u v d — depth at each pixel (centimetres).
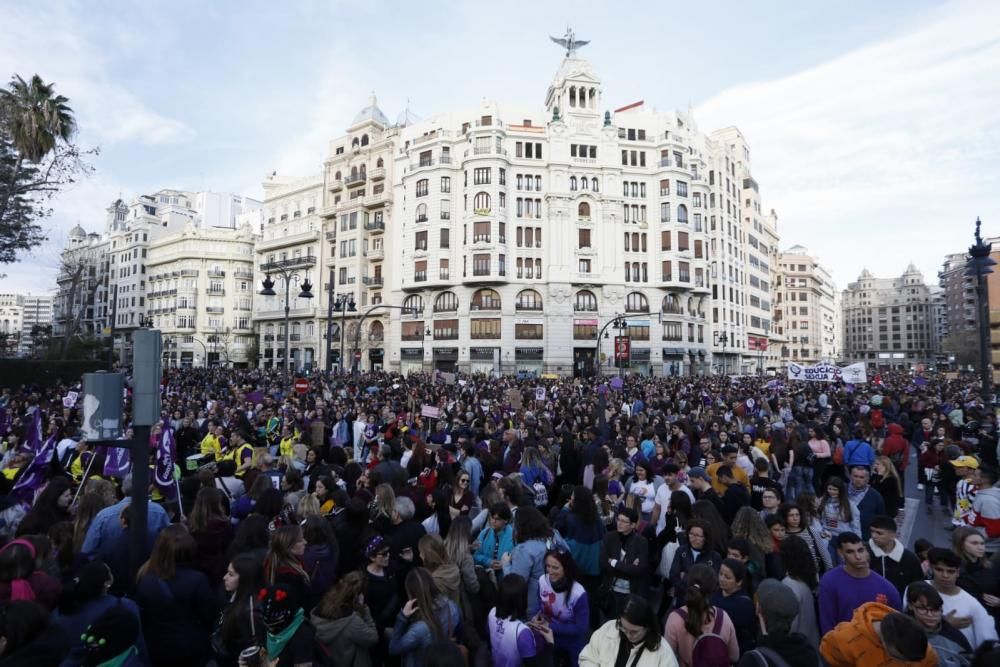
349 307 5562
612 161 5881
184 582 445
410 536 570
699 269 6191
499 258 5538
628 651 386
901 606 439
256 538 541
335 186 6850
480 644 534
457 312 5697
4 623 338
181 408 1747
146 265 9275
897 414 1842
